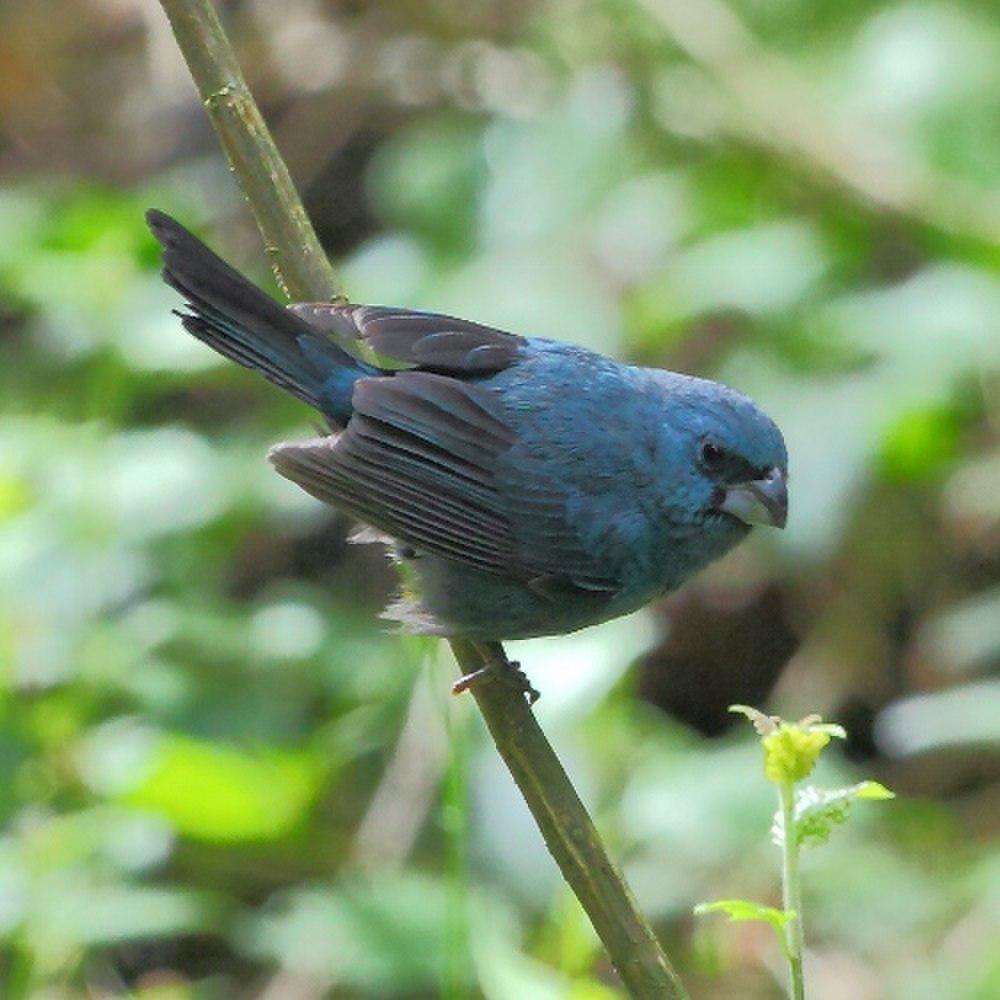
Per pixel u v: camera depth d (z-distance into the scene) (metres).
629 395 8.77
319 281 7.96
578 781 10.31
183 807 10.10
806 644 14.31
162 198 13.04
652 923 11.84
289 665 11.41
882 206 14.20
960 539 14.10
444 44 16.14
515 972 8.26
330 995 11.24
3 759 10.04
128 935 9.44
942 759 13.68
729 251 13.14
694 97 14.77
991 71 14.48
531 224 14.05
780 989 11.84
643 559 8.76
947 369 12.51
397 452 8.45
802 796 5.52
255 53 16.84
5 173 17.62
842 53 14.98
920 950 11.30
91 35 18.44
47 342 13.59
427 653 8.03
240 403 14.37
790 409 12.55
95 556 10.88
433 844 11.55
